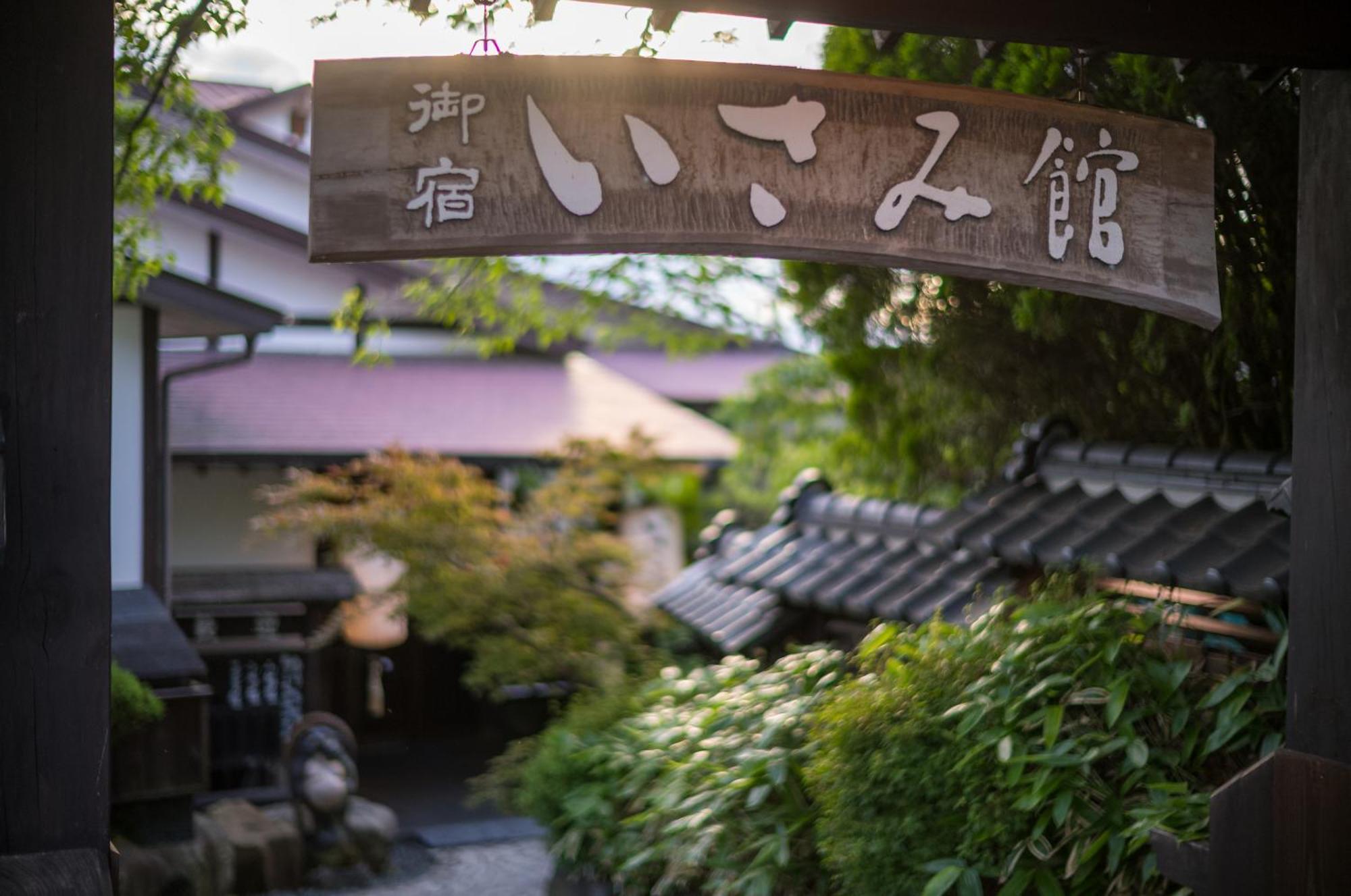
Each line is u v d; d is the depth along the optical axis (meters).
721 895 4.68
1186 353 5.40
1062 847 3.70
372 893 8.20
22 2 2.21
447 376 14.37
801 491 8.54
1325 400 3.01
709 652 8.45
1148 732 3.93
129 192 5.69
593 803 5.70
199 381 13.15
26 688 2.21
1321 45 2.92
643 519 14.62
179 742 7.75
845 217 2.84
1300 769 2.98
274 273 13.31
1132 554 4.62
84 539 2.25
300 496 9.22
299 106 15.66
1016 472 6.02
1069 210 2.98
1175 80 4.58
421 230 2.62
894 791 3.89
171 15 4.77
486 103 2.66
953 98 2.91
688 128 2.75
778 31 2.82
